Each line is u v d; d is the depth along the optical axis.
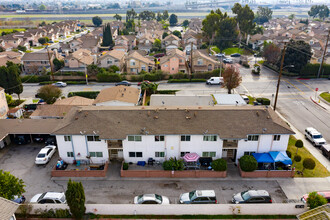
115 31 154.00
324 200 29.70
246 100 63.62
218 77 80.25
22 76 86.81
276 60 92.44
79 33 199.25
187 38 129.00
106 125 38.94
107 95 56.03
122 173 37.31
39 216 30.38
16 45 132.62
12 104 65.06
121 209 30.62
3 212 24.75
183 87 77.56
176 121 39.59
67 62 92.44
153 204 30.59
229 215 30.78
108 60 92.44
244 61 98.38
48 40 154.88
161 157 39.81
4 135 43.69
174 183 36.38
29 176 37.91
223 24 122.62
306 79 82.56
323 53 84.31
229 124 39.22
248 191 32.69
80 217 29.67
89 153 39.50
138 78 84.38
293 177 37.56
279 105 63.03
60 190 35.00
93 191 34.81
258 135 38.62
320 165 40.38
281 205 30.50
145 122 39.38
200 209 30.62
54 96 64.38
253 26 129.62
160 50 128.25
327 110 60.34
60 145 39.09
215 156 40.00
